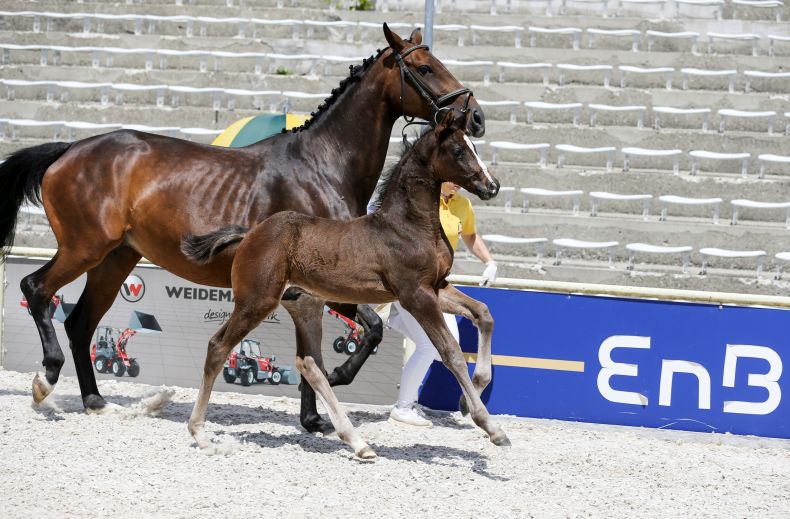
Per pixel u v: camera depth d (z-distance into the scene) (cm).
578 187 1955
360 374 1095
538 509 704
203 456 800
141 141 915
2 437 831
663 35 2436
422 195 772
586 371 1068
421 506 694
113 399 1050
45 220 1903
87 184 902
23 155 941
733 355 1041
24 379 1130
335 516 661
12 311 1169
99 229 900
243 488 716
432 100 888
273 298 790
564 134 2111
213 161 895
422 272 773
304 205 884
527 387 1080
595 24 2558
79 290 1141
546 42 2494
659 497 762
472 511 689
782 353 1032
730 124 2170
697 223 1803
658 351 1054
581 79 2355
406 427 995
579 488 772
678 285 1631
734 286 1622
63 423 900
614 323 1061
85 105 2311
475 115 881
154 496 685
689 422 1050
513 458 870
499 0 2725
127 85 2262
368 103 909
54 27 2661
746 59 2381
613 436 1006
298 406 1070
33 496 670
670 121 2200
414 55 898
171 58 2525
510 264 1678
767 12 2619
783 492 799
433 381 1102
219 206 877
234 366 1114
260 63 2505
